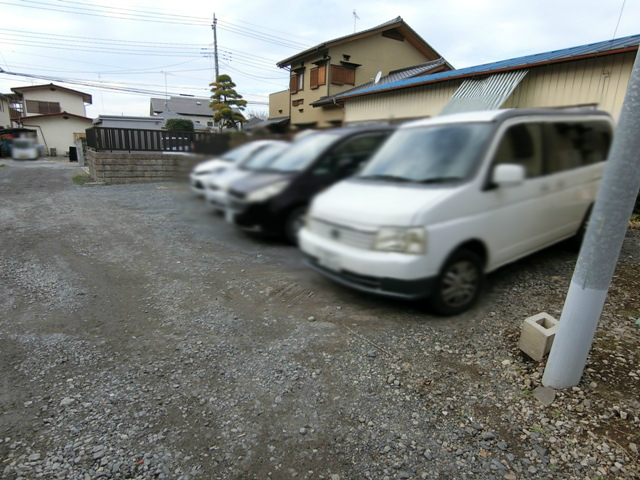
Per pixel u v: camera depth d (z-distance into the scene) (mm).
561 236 3428
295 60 17891
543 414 2109
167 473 1778
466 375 2400
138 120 21094
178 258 4500
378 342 2699
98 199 8312
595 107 3170
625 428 1997
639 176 1987
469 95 5777
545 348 2449
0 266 4316
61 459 1841
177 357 2635
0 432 1996
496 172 2592
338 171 2469
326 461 1847
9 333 2939
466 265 2688
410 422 2066
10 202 7992
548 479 1747
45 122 27016
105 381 2398
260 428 2037
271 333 2879
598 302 2135
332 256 2391
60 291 3678
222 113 12695
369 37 16609
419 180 2598
